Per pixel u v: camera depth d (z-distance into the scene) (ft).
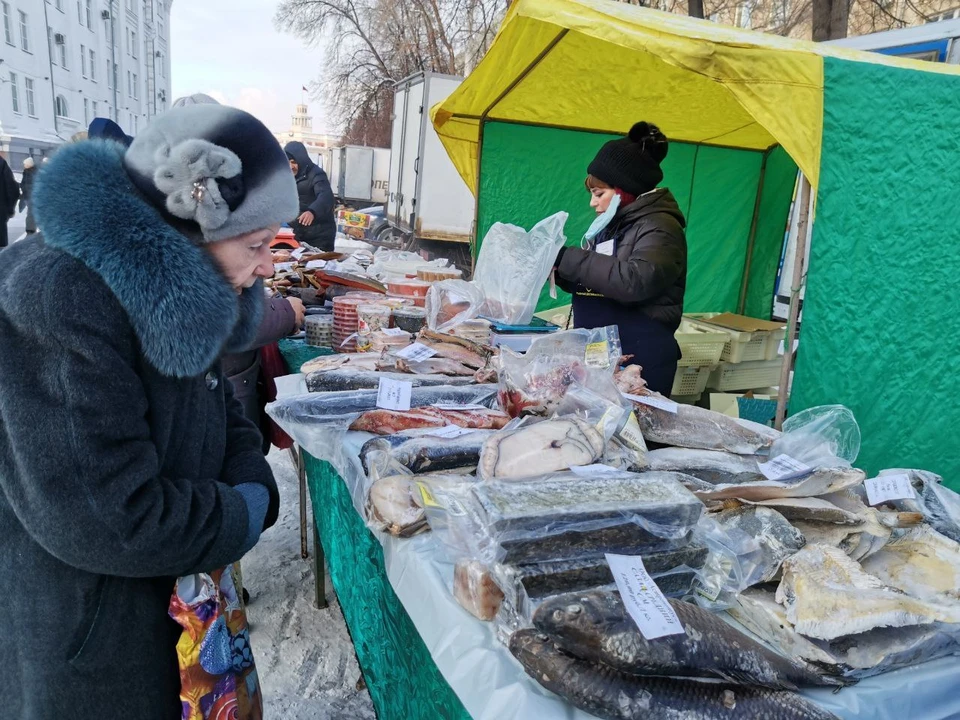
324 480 6.42
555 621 2.49
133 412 2.89
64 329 2.65
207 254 3.08
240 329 3.74
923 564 3.42
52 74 115.85
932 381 7.16
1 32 97.55
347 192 66.39
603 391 5.03
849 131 6.66
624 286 8.34
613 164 8.74
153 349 2.90
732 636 2.68
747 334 13.91
